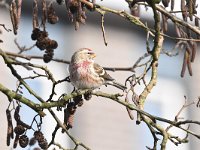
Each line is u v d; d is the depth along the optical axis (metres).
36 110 7.95
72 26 16.39
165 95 18.09
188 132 8.23
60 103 7.97
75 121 16.25
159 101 18.05
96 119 16.47
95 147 16.34
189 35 9.31
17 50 15.58
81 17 8.41
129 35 17.11
